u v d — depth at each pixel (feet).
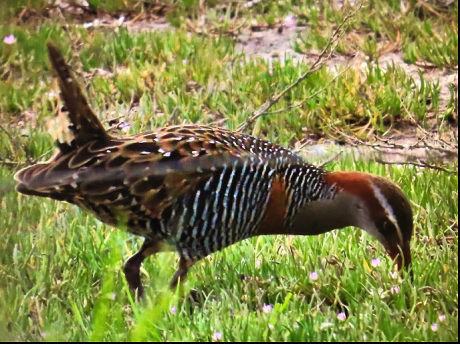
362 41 52.90
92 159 31.01
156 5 59.82
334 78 44.19
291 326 29.17
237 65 49.96
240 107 46.29
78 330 29.45
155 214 31.22
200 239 31.81
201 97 47.19
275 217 32.63
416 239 35.35
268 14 58.08
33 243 35.09
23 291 32.71
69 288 32.63
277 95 43.60
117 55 52.90
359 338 28.71
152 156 31.09
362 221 33.19
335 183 33.01
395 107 45.57
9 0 53.62
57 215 37.04
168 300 27.27
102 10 59.62
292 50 54.03
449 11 55.52
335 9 56.65
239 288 32.27
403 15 55.26
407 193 38.24
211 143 31.71
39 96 47.75
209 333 29.17
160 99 47.14
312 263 33.12
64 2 59.31
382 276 32.27
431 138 40.83
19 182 31.09
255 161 31.71
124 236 36.01
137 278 32.27
